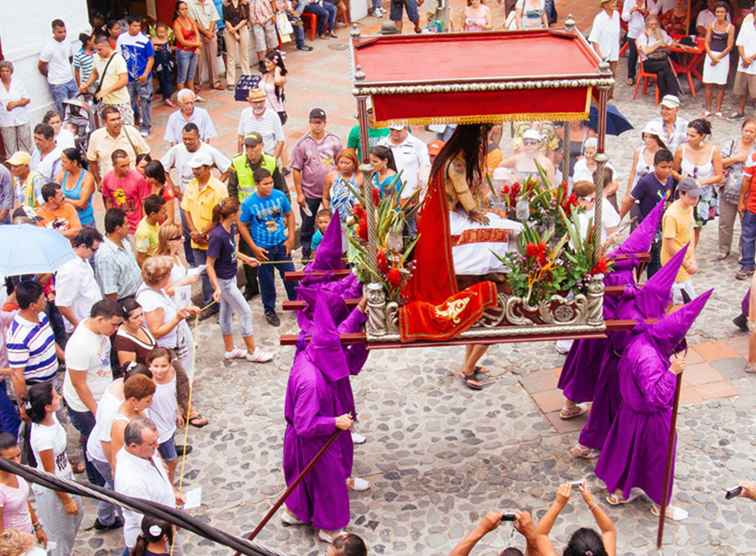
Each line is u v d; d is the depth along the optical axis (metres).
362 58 8.44
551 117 7.74
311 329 9.02
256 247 12.40
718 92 18.97
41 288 9.89
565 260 8.54
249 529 9.30
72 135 14.52
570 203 9.11
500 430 10.48
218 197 12.53
